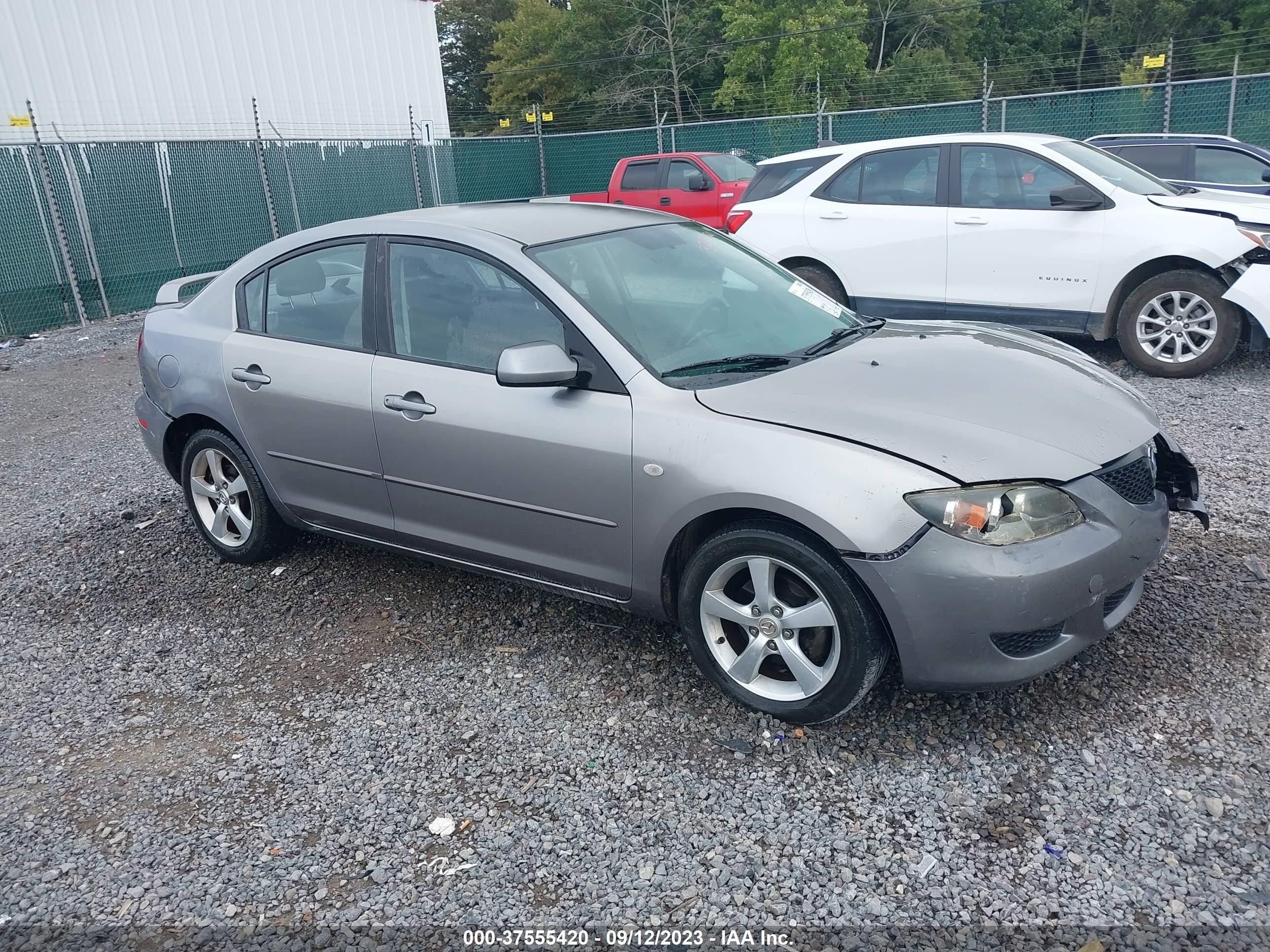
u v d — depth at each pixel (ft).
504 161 73.31
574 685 12.07
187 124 63.52
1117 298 24.40
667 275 13.21
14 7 54.08
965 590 9.50
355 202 61.31
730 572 10.86
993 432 10.21
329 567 15.97
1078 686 11.23
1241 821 9.02
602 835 9.46
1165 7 170.40
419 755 10.89
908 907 8.34
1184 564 13.89
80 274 45.65
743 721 11.09
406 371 12.92
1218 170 34.83
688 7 146.82
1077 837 8.99
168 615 14.74
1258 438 19.30
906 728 10.74
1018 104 58.44
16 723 12.12
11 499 20.68
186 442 16.52
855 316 14.61
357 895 8.90
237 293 15.28
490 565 13.00
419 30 81.35
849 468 9.82
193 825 9.98
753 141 69.26
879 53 159.33
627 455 11.02
